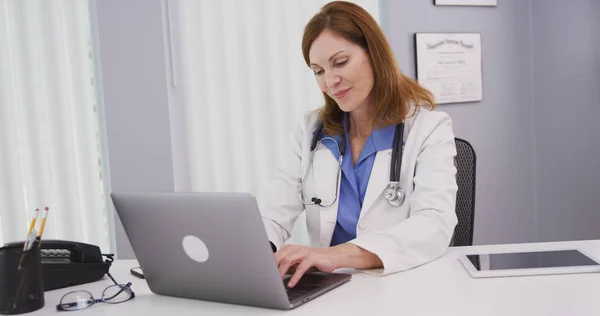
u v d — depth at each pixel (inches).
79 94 102.5
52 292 48.7
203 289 42.9
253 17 107.7
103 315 41.4
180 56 105.6
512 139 119.2
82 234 104.0
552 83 116.5
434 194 55.9
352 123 66.2
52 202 102.5
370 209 60.2
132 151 101.9
